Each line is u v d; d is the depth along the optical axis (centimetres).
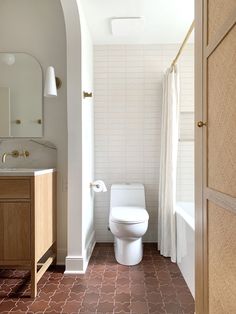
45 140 245
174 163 253
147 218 236
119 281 205
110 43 299
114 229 231
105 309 167
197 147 125
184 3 221
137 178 304
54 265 239
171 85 251
